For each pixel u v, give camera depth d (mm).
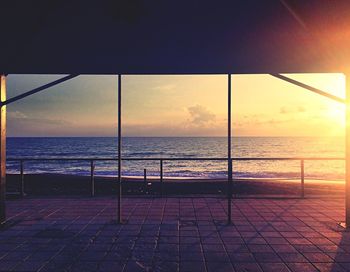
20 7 3877
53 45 4699
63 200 7953
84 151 64500
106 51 4926
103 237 5086
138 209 6941
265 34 4449
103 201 7828
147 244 4758
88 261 4145
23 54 5016
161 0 3775
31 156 53312
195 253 4395
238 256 4285
